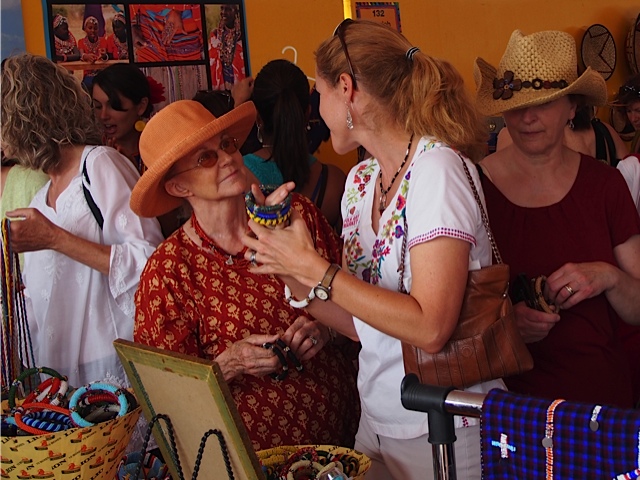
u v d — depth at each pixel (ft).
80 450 5.07
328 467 5.55
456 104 5.80
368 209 6.46
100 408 5.50
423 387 3.96
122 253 8.14
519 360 5.70
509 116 7.57
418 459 6.18
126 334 8.52
